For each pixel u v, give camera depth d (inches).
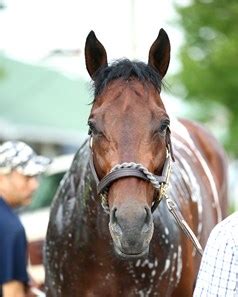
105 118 182.1
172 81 799.1
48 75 1030.4
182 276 219.3
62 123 907.4
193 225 235.8
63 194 213.5
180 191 229.8
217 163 295.0
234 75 768.9
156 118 182.5
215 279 146.3
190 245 224.8
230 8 690.8
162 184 184.9
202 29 733.3
